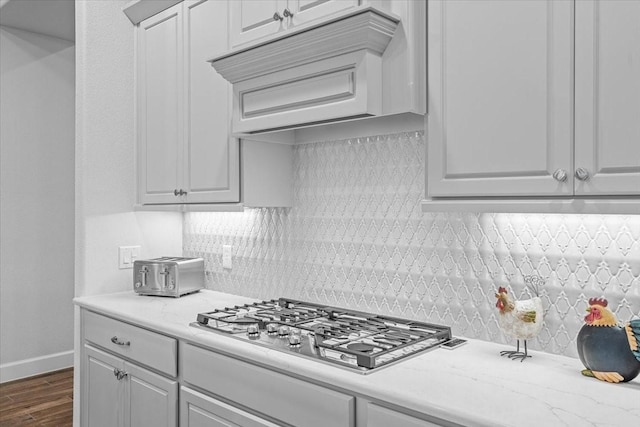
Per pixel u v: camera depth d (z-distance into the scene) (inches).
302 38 68.6
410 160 78.8
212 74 91.7
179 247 122.2
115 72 110.9
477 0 58.8
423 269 77.6
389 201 81.5
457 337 73.4
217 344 71.1
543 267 66.4
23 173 157.0
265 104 77.5
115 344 93.2
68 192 167.0
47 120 161.9
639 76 47.6
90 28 107.3
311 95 70.9
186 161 98.2
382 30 63.8
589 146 50.6
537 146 54.2
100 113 108.7
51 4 136.6
